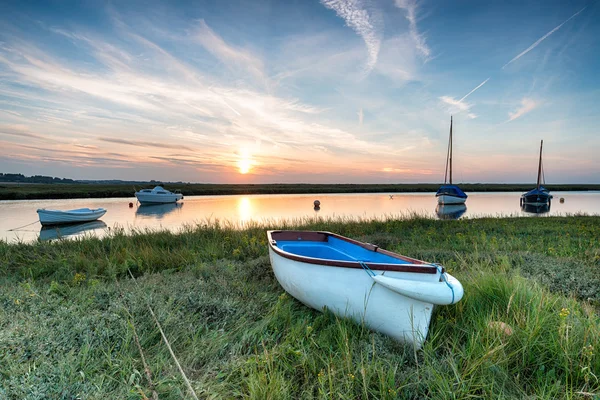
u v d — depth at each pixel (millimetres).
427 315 3160
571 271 5633
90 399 2369
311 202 35750
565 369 2727
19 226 17391
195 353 3066
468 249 8008
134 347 3162
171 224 17828
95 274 5691
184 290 4586
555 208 29672
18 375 2562
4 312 3648
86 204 31234
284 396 2479
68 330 3279
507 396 2535
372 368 2783
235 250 7352
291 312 4016
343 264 3555
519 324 3281
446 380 2590
